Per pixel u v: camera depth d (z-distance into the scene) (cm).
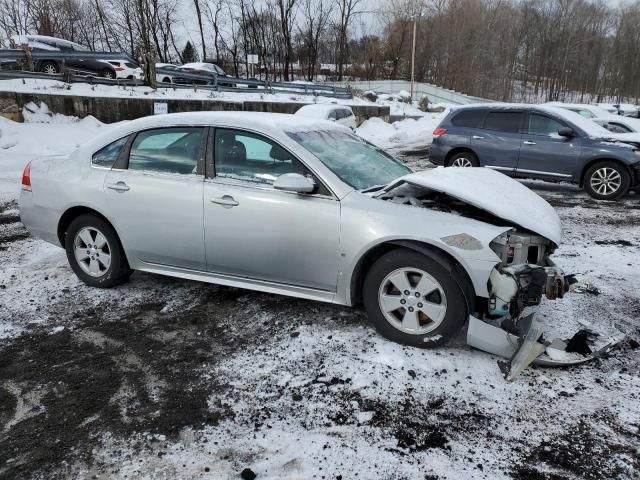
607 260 547
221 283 399
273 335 361
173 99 1848
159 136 412
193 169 395
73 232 448
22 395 295
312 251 354
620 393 291
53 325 381
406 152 1670
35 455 245
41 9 4391
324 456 243
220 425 266
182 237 398
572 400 284
